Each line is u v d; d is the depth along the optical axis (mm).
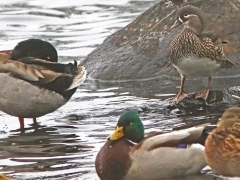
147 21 20656
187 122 15789
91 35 24922
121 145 12688
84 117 16531
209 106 16750
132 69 19766
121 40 20750
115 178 12617
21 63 15984
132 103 17391
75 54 22453
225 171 12328
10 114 16266
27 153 14273
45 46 16453
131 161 12523
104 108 17094
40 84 15812
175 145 12648
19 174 13086
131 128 12812
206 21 17781
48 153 14234
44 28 26250
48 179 12820
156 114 16453
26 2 29797
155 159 12539
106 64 20203
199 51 17125
